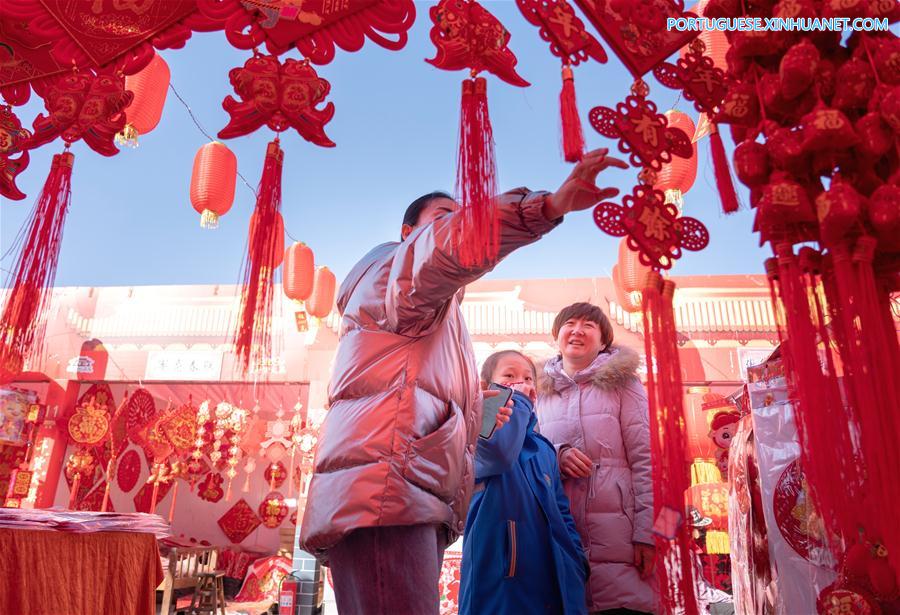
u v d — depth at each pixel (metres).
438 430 1.18
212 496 9.73
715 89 1.30
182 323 7.19
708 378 6.03
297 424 7.42
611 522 1.75
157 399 8.73
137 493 9.52
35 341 1.33
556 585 1.59
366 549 1.11
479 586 1.63
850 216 0.96
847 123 1.00
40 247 1.36
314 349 6.99
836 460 0.93
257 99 1.30
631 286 4.02
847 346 0.98
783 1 1.08
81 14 1.44
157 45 1.42
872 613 0.95
